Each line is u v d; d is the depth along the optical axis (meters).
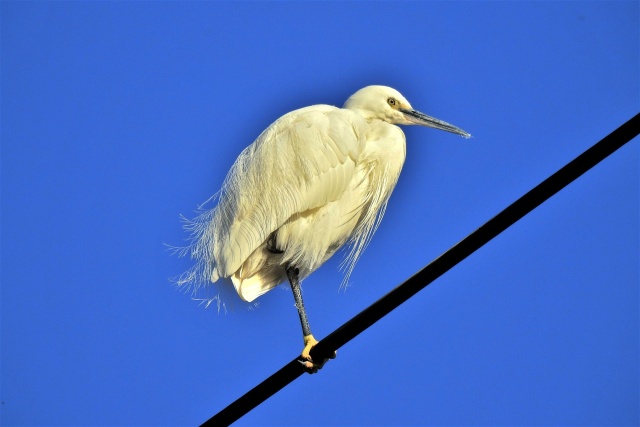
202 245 11.45
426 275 8.02
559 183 7.45
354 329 8.67
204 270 11.38
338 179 11.28
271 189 11.09
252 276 11.42
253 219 11.02
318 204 11.22
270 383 9.08
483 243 7.77
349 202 11.72
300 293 11.30
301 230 11.25
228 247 10.95
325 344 8.95
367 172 11.91
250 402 8.96
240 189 11.20
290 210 11.05
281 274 11.70
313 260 11.39
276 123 11.56
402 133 12.29
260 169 11.19
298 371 9.15
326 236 11.39
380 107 12.41
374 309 8.42
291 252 11.22
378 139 12.12
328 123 11.38
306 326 11.12
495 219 7.68
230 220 11.16
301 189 11.12
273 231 11.16
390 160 11.97
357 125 11.62
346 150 11.28
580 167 7.38
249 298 11.30
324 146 11.23
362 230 12.30
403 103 12.49
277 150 11.23
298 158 11.17
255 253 11.16
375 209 12.08
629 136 7.20
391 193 12.25
